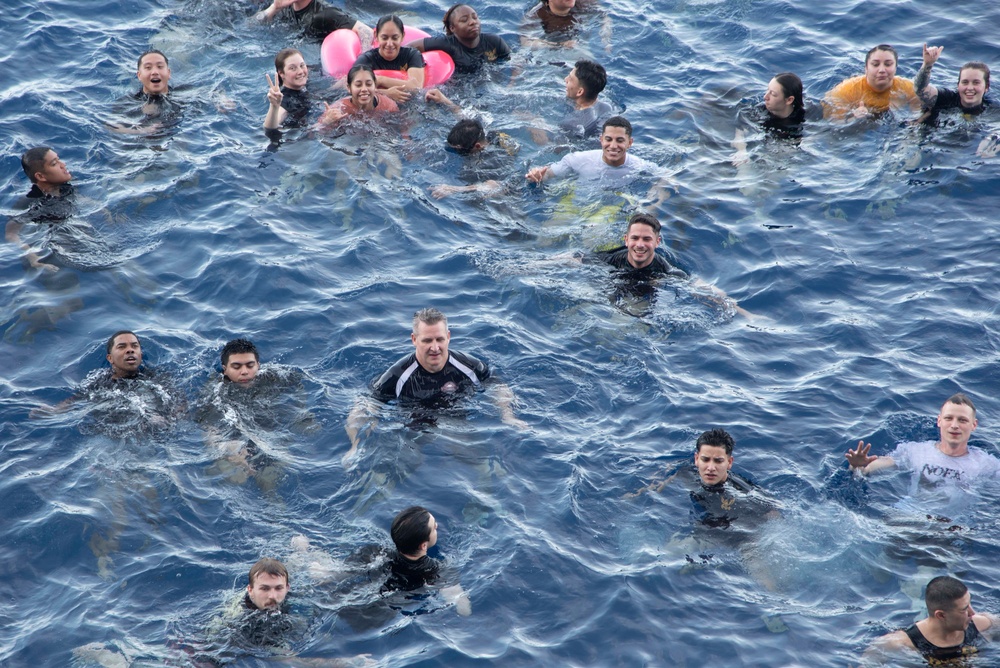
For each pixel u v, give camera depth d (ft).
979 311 119.55
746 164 146.41
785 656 80.53
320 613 83.30
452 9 168.35
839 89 157.69
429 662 79.41
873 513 94.07
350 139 149.18
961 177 141.08
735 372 111.34
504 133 152.46
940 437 101.09
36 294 118.83
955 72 162.30
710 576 87.81
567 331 116.67
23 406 103.50
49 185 135.64
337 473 96.99
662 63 170.09
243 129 151.23
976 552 89.81
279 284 121.90
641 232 122.52
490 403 105.81
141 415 102.47
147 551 88.69
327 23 176.55
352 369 110.11
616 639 82.12
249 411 103.40
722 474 95.71
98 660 79.05
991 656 79.66
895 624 82.94
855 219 135.33
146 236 129.49
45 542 89.20
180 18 176.86
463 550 89.66
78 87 156.87
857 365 112.37
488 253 129.18
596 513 93.71
